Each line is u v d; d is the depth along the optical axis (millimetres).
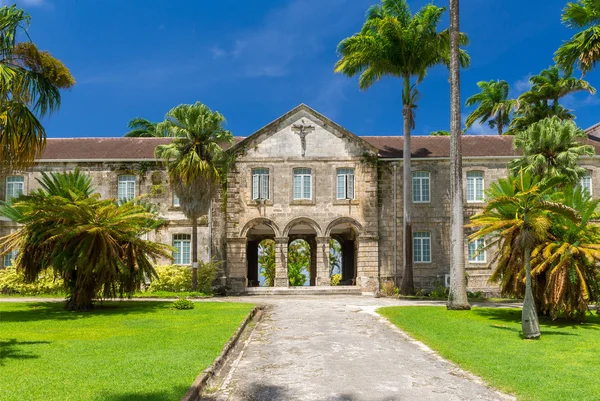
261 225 35188
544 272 16875
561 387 8625
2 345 11906
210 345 11883
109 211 20266
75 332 14117
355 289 31703
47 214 19281
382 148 35406
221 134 28688
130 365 9656
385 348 12539
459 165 21234
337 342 13312
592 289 16641
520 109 41031
